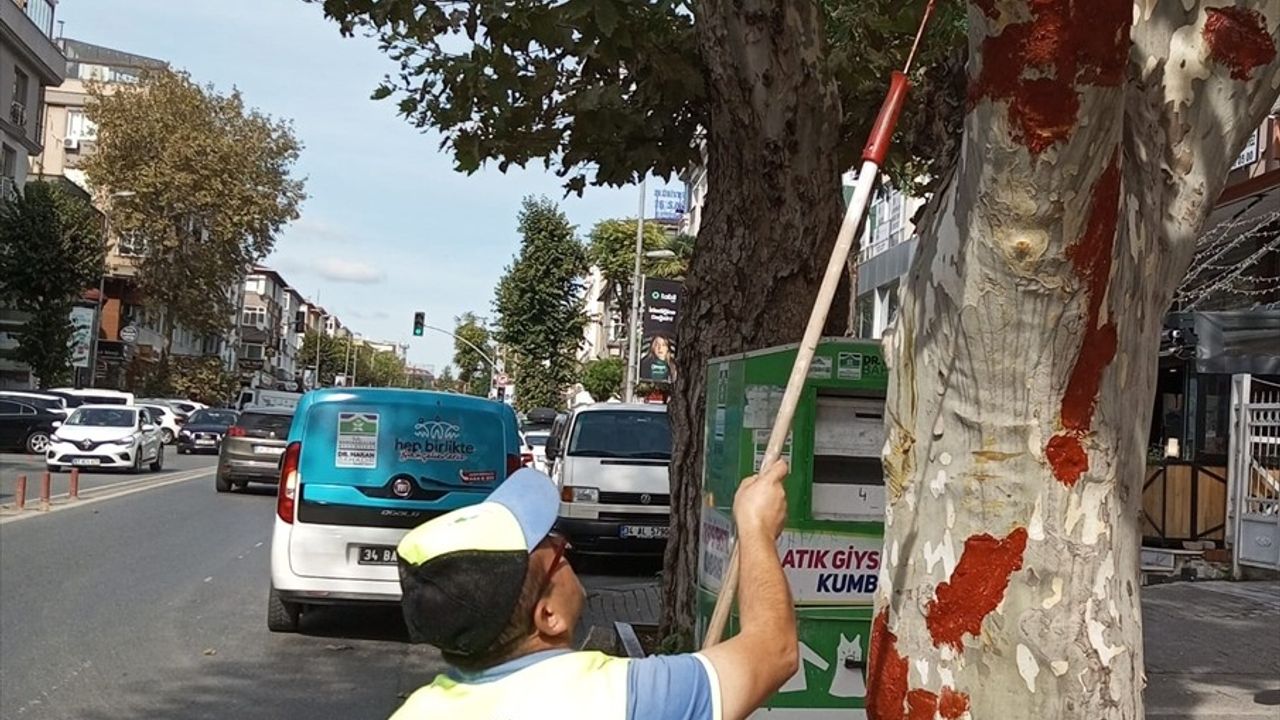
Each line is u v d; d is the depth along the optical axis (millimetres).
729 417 5898
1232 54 2816
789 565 5238
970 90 2576
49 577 12328
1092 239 2516
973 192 2586
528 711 2039
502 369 54312
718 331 7234
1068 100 2379
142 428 30562
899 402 2928
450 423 10102
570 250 49344
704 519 6367
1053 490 2633
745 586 2342
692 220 47094
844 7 8281
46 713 7336
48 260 45094
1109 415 2648
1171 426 16188
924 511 2801
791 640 2266
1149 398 2811
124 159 56969
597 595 12812
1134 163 2799
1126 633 2676
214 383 67250
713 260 7266
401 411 10023
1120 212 2600
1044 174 2438
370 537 9859
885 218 25672
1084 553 2633
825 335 7125
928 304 2807
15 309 47688
